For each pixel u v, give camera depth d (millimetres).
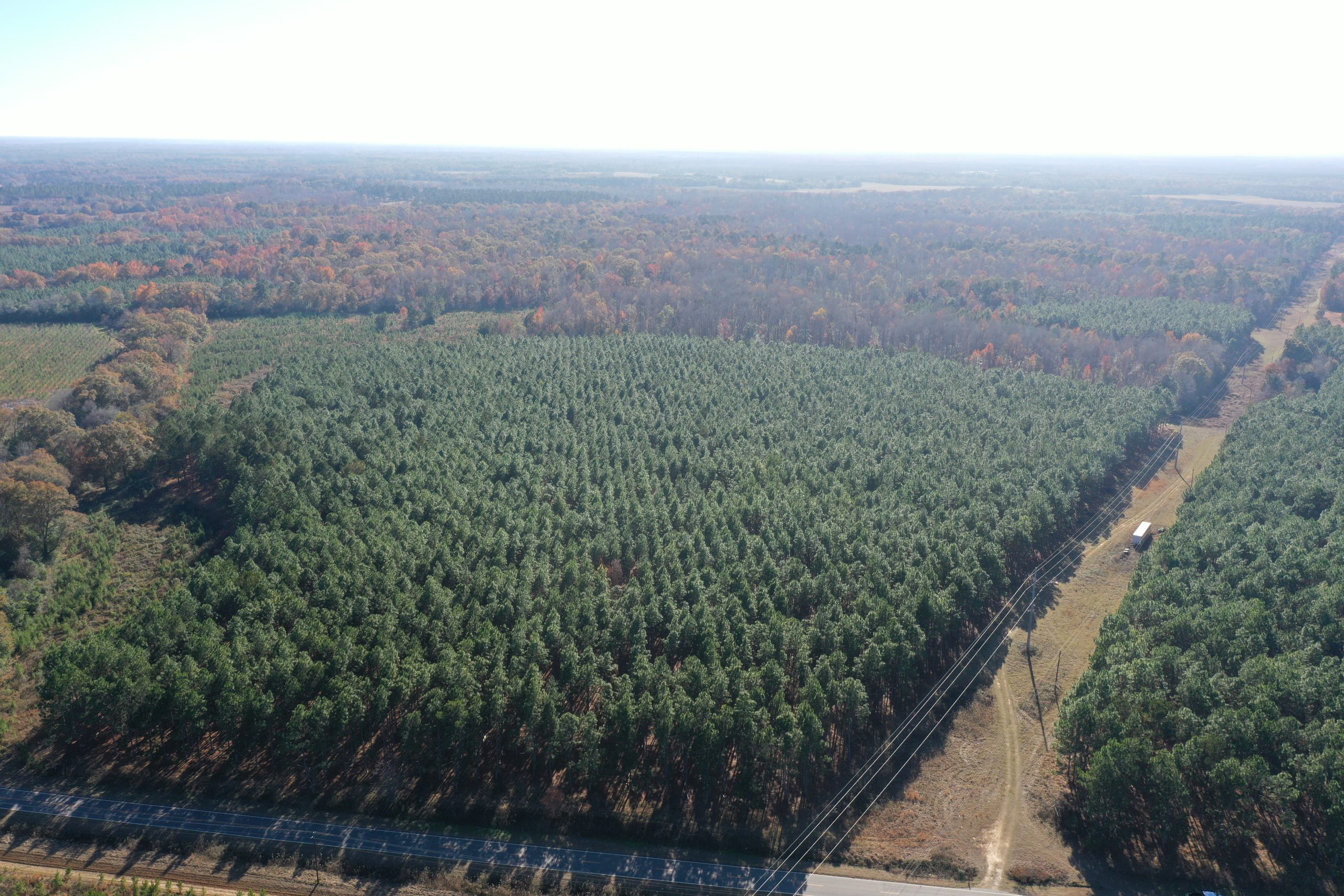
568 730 88250
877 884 80000
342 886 78000
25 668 105062
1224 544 126250
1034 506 136875
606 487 142500
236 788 88188
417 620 105000
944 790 91750
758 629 104562
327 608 107750
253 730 89125
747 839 84562
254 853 80750
